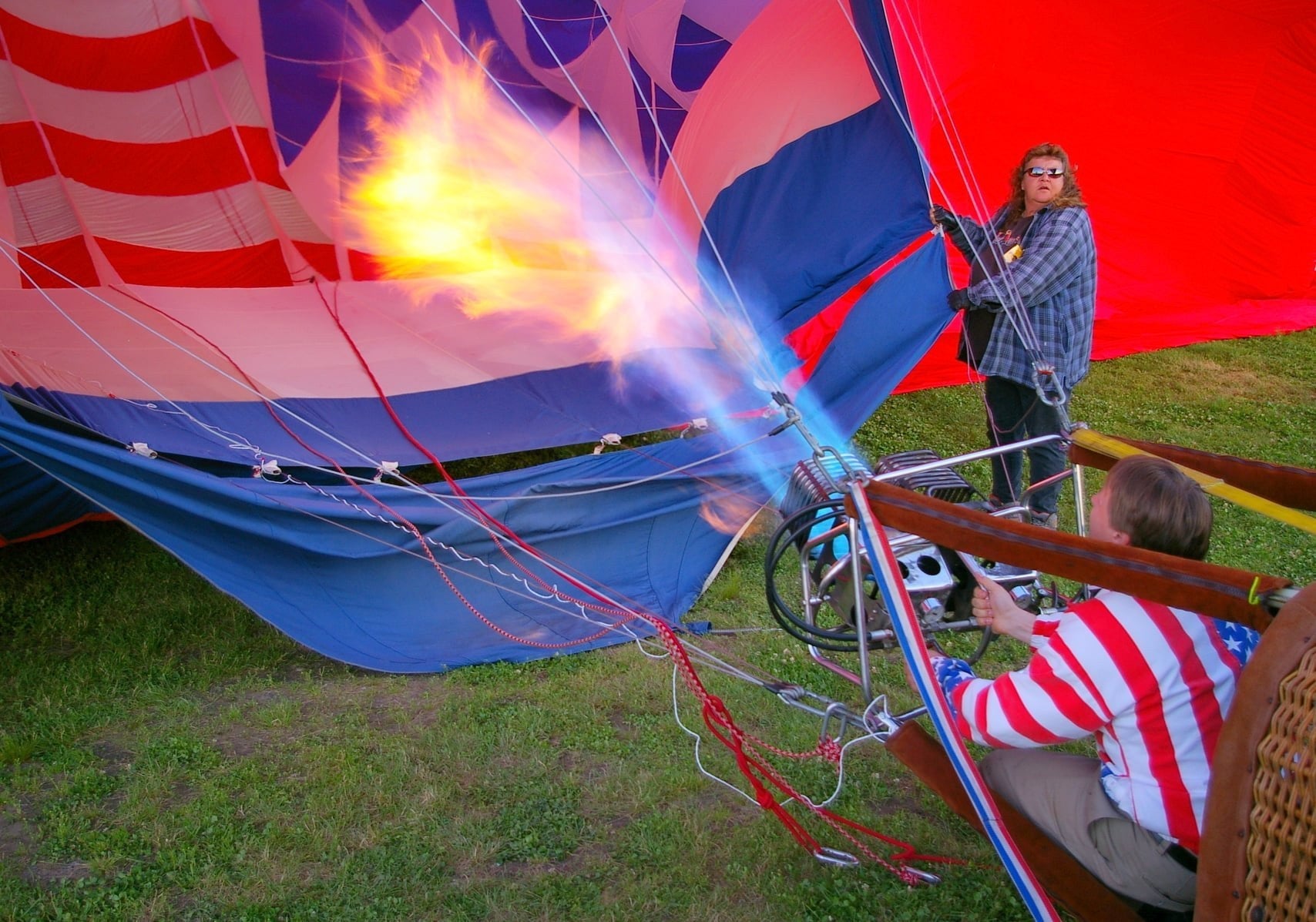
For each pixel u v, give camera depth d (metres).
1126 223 7.92
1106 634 2.11
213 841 3.14
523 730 3.67
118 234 6.98
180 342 5.47
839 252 5.64
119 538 5.21
